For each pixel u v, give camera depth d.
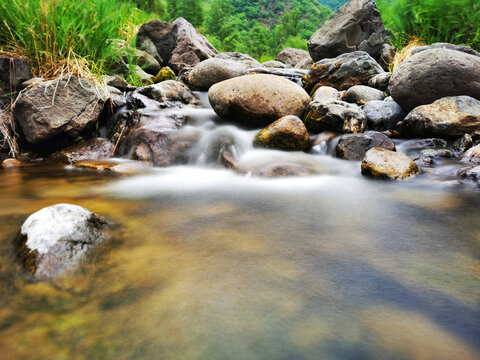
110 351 1.14
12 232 2.06
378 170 3.36
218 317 1.31
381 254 1.82
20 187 3.18
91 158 4.33
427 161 3.67
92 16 5.04
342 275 1.61
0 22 4.51
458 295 1.45
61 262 1.60
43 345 1.16
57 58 4.71
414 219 2.33
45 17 4.55
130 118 4.82
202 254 1.81
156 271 1.63
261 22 85.25
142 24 9.33
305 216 2.41
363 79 6.52
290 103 4.67
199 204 2.69
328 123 4.52
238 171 3.73
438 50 4.59
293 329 1.25
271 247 1.90
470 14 6.94
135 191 3.07
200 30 23.89
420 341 1.18
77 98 4.44
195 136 4.37
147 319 1.29
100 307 1.36
